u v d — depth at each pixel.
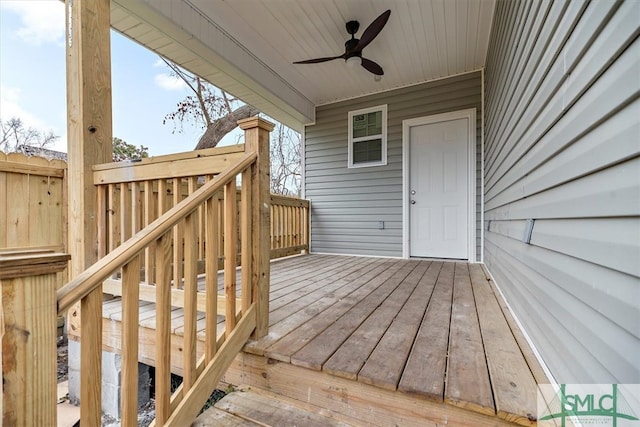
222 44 3.24
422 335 1.52
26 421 0.63
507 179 2.17
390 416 1.09
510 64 2.15
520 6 1.82
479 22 3.10
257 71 3.81
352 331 1.58
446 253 4.25
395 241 4.53
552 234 1.15
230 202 1.37
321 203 5.14
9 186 2.24
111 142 1.98
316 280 2.92
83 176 1.86
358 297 2.28
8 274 0.61
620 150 0.70
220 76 3.64
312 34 3.33
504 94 2.41
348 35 3.35
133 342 0.94
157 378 1.02
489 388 1.04
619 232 0.70
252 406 1.27
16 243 2.26
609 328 0.74
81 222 1.86
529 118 1.54
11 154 2.30
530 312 1.45
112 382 1.76
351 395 1.17
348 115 4.92
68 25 1.89
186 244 1.15
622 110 0.70
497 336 1.51
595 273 0.81
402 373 1.14
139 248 0.93
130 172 1.77
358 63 3.26
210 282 1.24
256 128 1.47
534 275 1.39
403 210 4.46
